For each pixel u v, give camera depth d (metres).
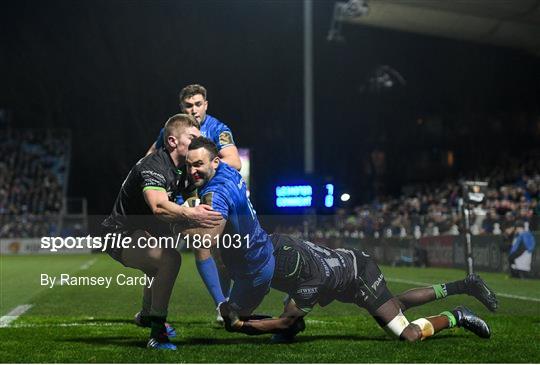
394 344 19.22
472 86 116.50
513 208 57.59
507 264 48.50
